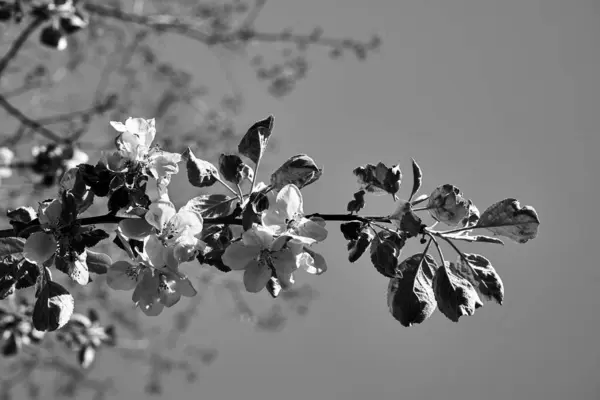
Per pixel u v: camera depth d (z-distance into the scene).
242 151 1.02
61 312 1.01
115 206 1.00
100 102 2.25
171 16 2.34
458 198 1.00
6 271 1.01
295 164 1.00
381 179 1.01
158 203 0.99
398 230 1.00
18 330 1.27
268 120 1.02
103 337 1.33
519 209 1.01
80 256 1.00
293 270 0.98
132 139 1.00
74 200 0.99
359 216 1.01
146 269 1.00
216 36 2.36
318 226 0.99
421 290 1.01
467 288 1.01
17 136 1.91
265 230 0.98
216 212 1.01
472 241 1.01
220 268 1.00
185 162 1.02
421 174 1.01
